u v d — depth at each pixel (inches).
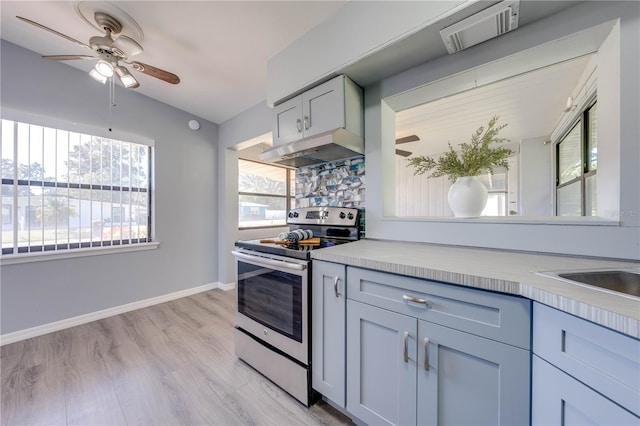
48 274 84.0
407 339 38.2
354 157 73.5
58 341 78.0
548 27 43.3
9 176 76.7
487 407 31.6
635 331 19.2
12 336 77.1
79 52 81.4
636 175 37.0
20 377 60.8
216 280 134.0
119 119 99.0
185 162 121.3
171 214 115.9
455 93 61.6
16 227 77.9
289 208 188.4
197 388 58.0
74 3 58.1
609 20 38.5
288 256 55.4
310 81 65.0
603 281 32.9
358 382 44.6
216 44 72.3
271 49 74.1
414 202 194.9
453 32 46.3
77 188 89.3
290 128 72.5
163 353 72.1
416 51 52.4
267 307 60.9
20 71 78.1
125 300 101.5
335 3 57.4
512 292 29.1
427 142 149.9
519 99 92.4
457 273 32.9
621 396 20.7
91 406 52.2
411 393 38.0
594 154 81.0
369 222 69.7
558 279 29.5
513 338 29.6
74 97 88.4
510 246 48.5
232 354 72.0
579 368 23.7
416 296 37.3
